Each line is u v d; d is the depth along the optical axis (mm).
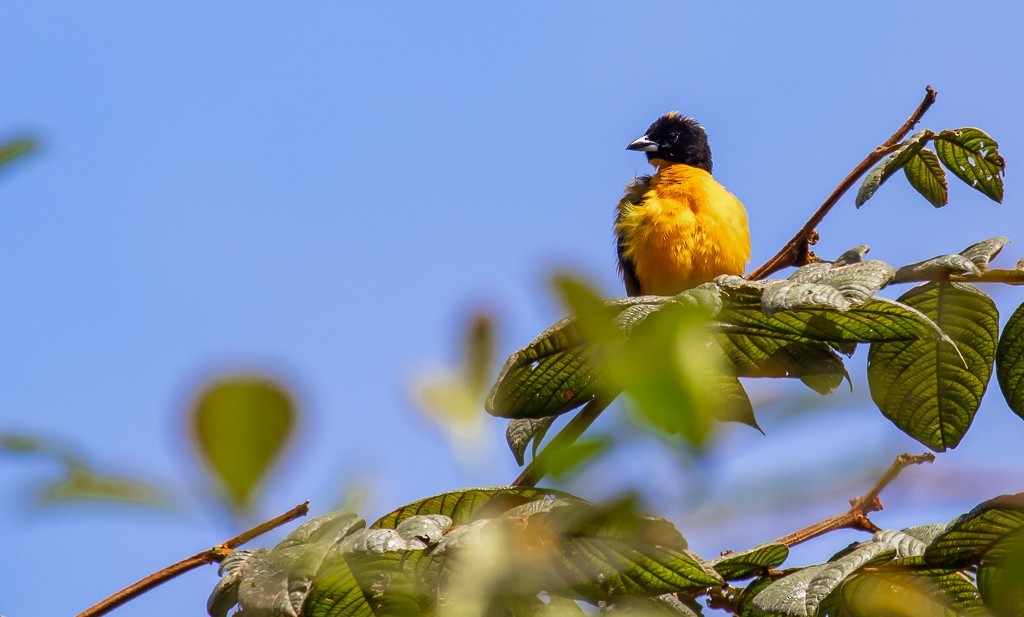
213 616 4246
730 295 5379
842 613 5473
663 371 1717
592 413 4785
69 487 1562
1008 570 3828
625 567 3979
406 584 4438
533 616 4145
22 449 1600
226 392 1540
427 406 1897
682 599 5648
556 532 3820
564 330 4832
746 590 5816
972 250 6418
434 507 4406
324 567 4227
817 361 6164
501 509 4223
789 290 5016
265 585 4066
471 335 1924
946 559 5004
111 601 4285
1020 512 4676
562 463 1784
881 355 6566
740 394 4398
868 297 5082
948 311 6426
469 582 3742
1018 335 6305
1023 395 6461
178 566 4371
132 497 1555
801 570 5340
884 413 6688
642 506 1707
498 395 5289
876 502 5762
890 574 5375
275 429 1556
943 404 6586
